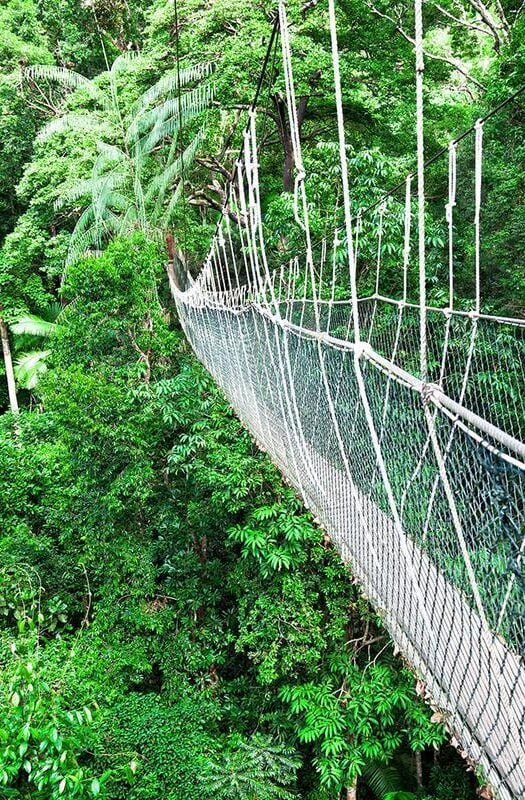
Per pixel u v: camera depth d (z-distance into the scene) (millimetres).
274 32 3244
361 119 8938
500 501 1697
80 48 13336
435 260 6164
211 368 6539
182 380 7125
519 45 6949
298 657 6016
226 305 5867
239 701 6844
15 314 11617
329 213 6840
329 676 6180
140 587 6887
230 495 6602
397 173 6914
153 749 5398
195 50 8477
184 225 10266
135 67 9453
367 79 8719
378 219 5980
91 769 4926
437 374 5410
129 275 7203
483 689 1861
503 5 10344
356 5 8219
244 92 8117
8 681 4012
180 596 7188
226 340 5656
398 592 2295
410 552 2420
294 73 7758
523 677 1846
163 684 6629
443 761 6828
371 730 5969
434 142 8633
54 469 7762
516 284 5875
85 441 6711
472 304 5617
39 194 11094
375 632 6434
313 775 6375
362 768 6270
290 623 6109
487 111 6875
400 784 6523
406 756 6789
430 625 2037
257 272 3930
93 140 9617
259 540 6141
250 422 4766
